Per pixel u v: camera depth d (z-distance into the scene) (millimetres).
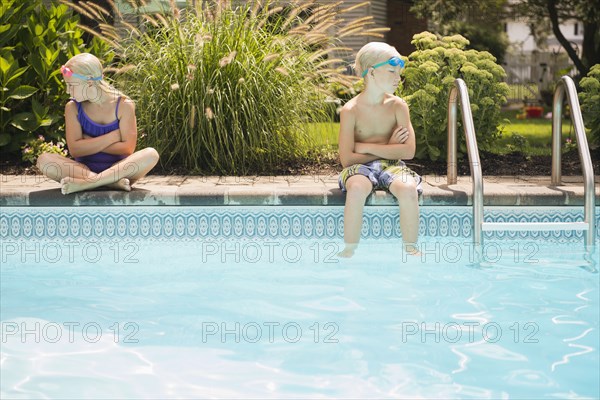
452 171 5062
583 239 4711
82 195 4719
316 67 6621
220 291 3736
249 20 6484
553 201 4688
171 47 6324
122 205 4719
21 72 6270
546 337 3029
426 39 6531
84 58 4707
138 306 3506
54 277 4020
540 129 12281
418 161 6289
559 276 3928
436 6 12992
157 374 2670
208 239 4738
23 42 6664
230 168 6086
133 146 4898
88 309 3463
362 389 2520
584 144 4461
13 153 6426
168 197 4719
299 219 4703
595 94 6605
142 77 6418
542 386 2543
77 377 2645
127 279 3977
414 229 4367
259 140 6102
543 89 21000
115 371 2701
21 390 2521
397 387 2533
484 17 17406
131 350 2922
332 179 5617
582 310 3365
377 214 4621
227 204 4715
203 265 4246
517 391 2498
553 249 4551
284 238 4734
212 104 6113
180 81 6176
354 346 2955
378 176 4590
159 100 6180
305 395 2471
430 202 4684
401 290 3701
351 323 3232
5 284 3881
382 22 15695
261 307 3467
